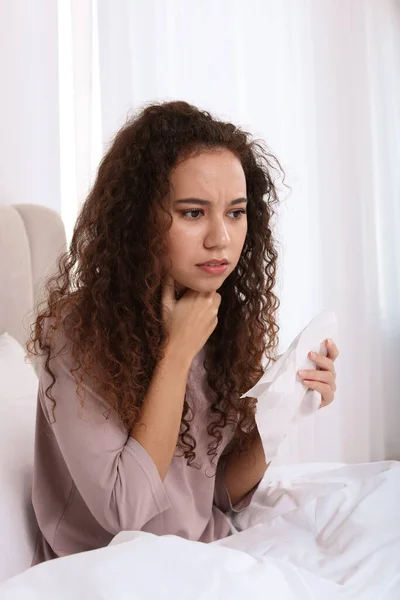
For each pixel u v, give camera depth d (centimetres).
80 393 119
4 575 119
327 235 296
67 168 219
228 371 140
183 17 247
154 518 131
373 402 316
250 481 144
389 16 318
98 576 86
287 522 134
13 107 200
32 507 135
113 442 118
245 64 267
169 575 88
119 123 227
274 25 275
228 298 143
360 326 307
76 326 121
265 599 89
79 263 133
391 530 125
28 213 190
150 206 122
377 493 137
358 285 305
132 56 233
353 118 302
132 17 233
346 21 300
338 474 155
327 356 131
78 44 218
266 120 273
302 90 286
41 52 206
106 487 116
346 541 123
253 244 143
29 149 204
